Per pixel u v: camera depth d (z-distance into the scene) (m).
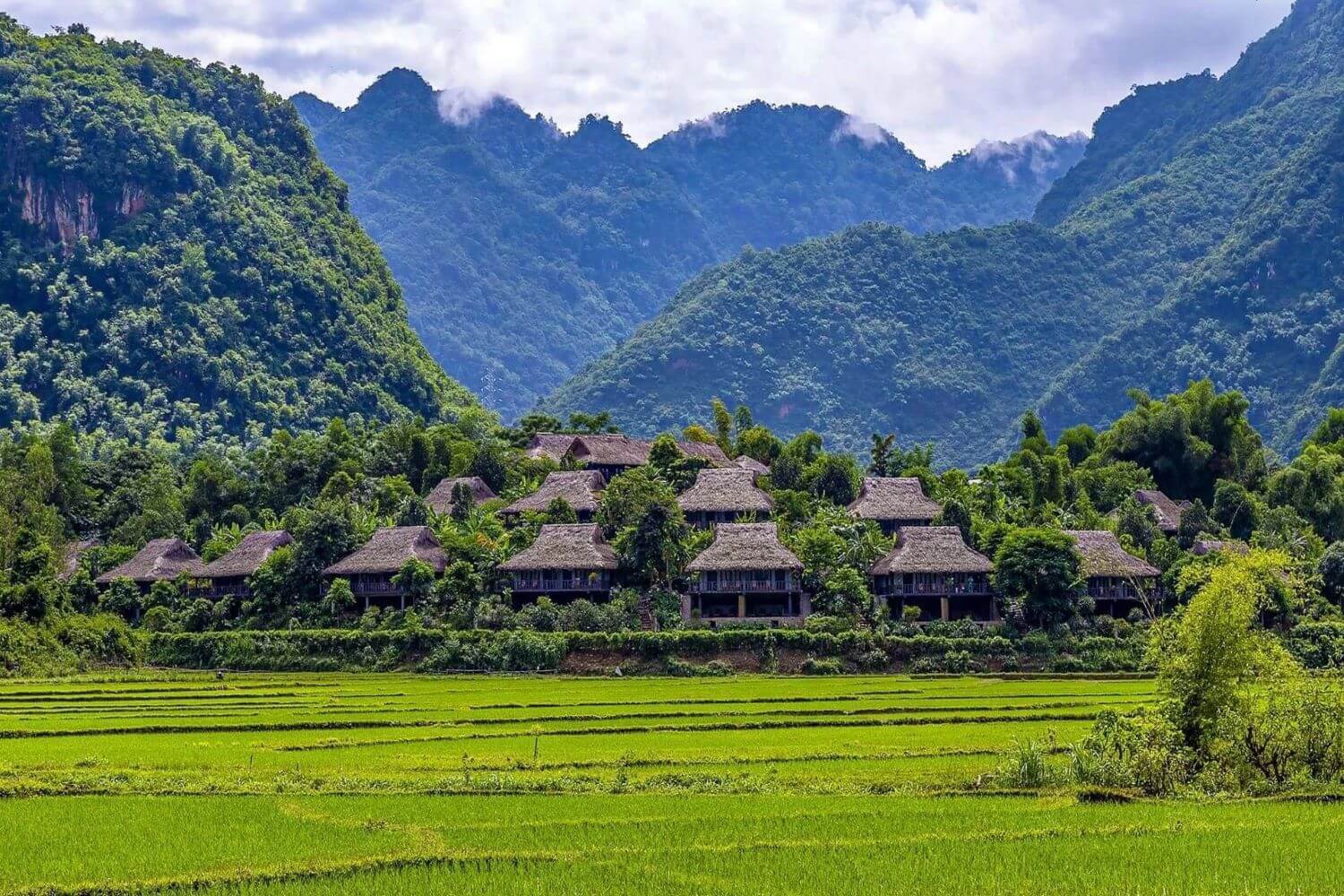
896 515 168.75
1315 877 53.34
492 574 151.12
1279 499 191.25
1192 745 74.44
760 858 56.34
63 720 98.62
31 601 142.50
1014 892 51.97
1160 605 146.75
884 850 57.44
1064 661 132.88
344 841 59.09
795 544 154.50
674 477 186.75
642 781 72.69
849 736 89.19
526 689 116.88
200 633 149.38
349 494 183.62
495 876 54.03
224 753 83.50
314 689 118.81
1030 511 177.75
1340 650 130.25
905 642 133.88
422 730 93.25
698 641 133.88
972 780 72.62
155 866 55.75
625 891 52.31
